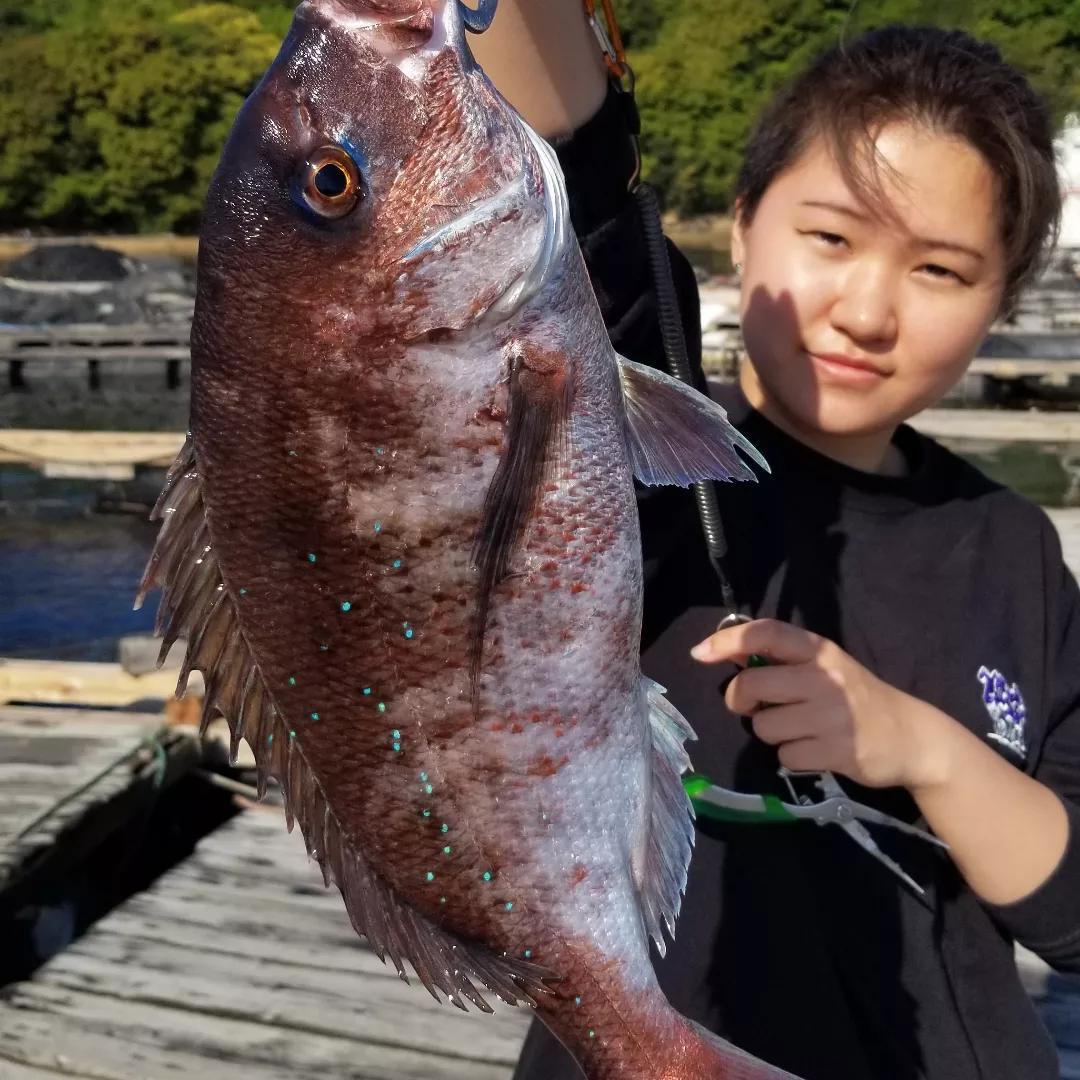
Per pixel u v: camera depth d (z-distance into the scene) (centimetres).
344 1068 259
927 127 151
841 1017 147
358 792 107
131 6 4191
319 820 108
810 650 146
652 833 117
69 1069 259
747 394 188
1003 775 150
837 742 143
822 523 173
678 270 160
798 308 161
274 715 107
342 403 101
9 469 1029
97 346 1520
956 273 156
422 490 102
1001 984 158
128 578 812
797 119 165
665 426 115
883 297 156
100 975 296
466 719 106
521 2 120
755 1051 145
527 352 105
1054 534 189
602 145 129
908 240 154
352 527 102
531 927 110
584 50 126
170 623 105
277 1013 280
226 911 331
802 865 155
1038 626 178
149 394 1476
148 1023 276
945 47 162
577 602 108
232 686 107
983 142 152
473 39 121
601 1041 112
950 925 158
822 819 144
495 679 106
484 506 103
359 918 109
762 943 150
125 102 3875
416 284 101
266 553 104
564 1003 112
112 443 967
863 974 151
